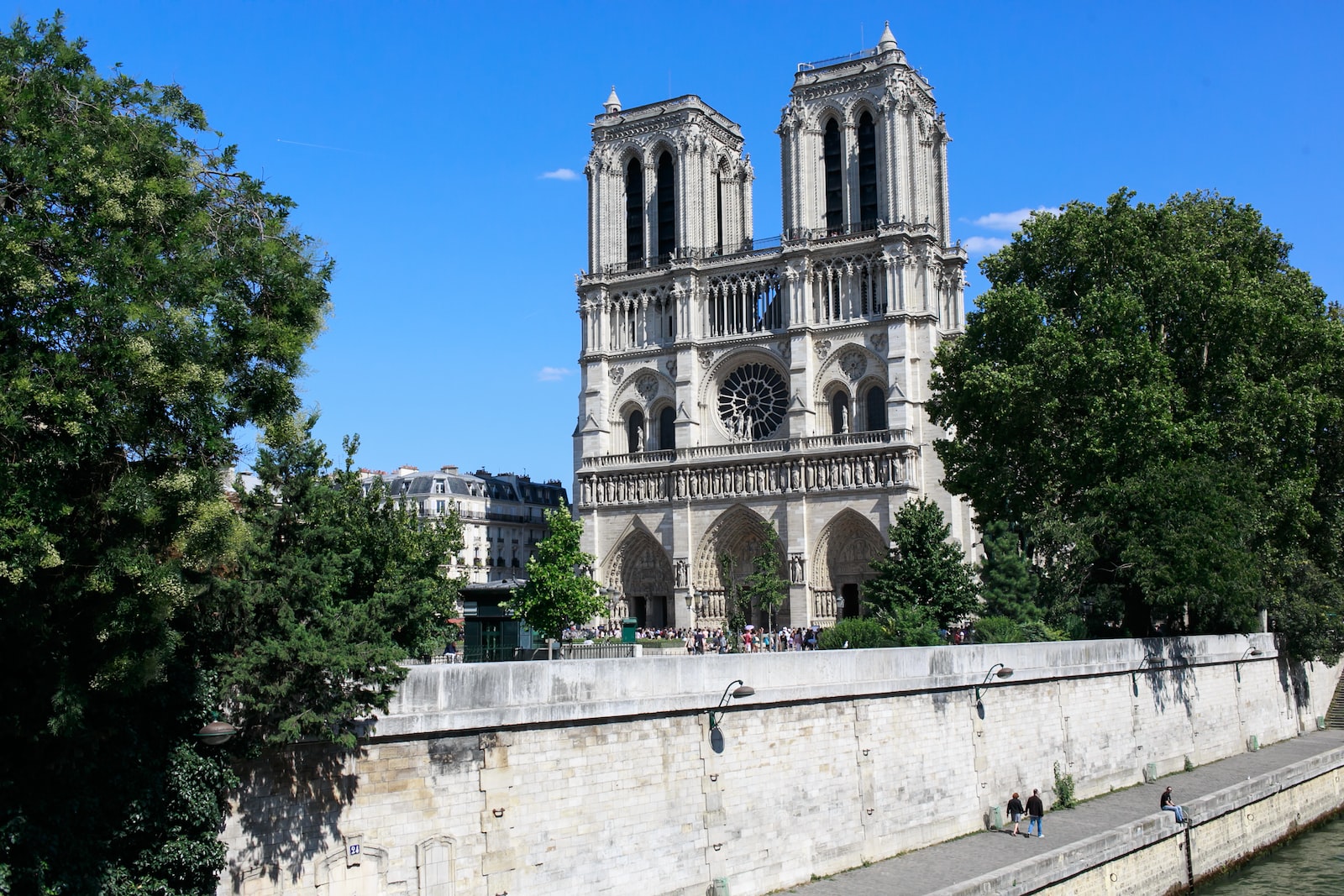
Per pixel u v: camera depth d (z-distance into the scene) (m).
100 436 29.28
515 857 39.72
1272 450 85.38
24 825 28.78
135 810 30.97
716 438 141.75
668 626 139.12
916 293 132.75
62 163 29.66
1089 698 70.00
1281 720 97.25
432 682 38.50
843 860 51.31
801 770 50.12
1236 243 94.44
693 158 147.12
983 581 91.62
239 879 33.97
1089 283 90.25
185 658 34.19
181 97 35.25
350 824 36.41
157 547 31.61
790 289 137.38
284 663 34.19
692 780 45.56
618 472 143.38
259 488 38.12
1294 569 97.44
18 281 28.08
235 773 33.94
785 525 133.25
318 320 35.81
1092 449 80.75
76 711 29.16
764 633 123.50
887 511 128.12
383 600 37.22
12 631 29.41
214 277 32.69
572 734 41.81
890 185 134.75
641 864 43.31
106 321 29.34
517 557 183.38
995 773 60.94
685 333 142.75
